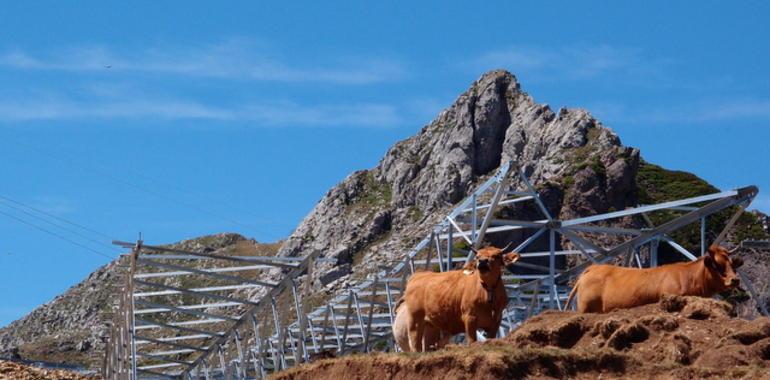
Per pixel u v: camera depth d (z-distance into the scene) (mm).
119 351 79188
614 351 28781
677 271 32781
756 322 28797
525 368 28844
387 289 70500
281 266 68438
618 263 104062
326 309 79312
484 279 33312
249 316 75125
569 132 186375
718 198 58125
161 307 75500
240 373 79500
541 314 32500
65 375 61156
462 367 29703
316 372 34562
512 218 154125
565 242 154625
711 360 28141
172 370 162875
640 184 176625
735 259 32594
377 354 32844
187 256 68375
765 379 26594
